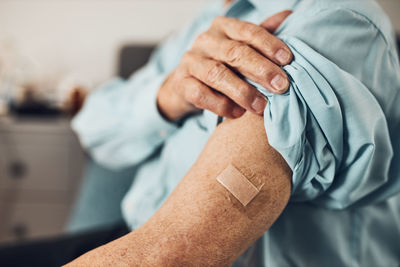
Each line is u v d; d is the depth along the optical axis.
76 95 1.72
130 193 0.73
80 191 1.23
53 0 1.76
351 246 0.48
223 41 0.41
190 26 0.77
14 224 1.70
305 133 0.36
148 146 0.70
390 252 0.51
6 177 1.64
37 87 1.82
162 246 0.33
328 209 0.45
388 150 0.38
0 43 1.78
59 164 1.66
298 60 0.37
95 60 1.88
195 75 0.42
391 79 0.39
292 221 0.46
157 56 0.89
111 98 0.81
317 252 0.47
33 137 1.61
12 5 1.74
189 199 0.35
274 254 0.46
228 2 0.70
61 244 0.74
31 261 0.70
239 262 0.49
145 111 0.62
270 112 0.37
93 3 1.78
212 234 0.34
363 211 0.47
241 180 0.35
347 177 0.39
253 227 0.35
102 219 1.06
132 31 1.84
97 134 0.78
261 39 0.39
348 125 0.36
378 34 0.38
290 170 0.37
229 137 0.38
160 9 1.81
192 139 0.51
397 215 0.52
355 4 0.38
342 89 0.35
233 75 0.39
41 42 1.82
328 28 0.37
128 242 0.34
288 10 0.44
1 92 1.74
